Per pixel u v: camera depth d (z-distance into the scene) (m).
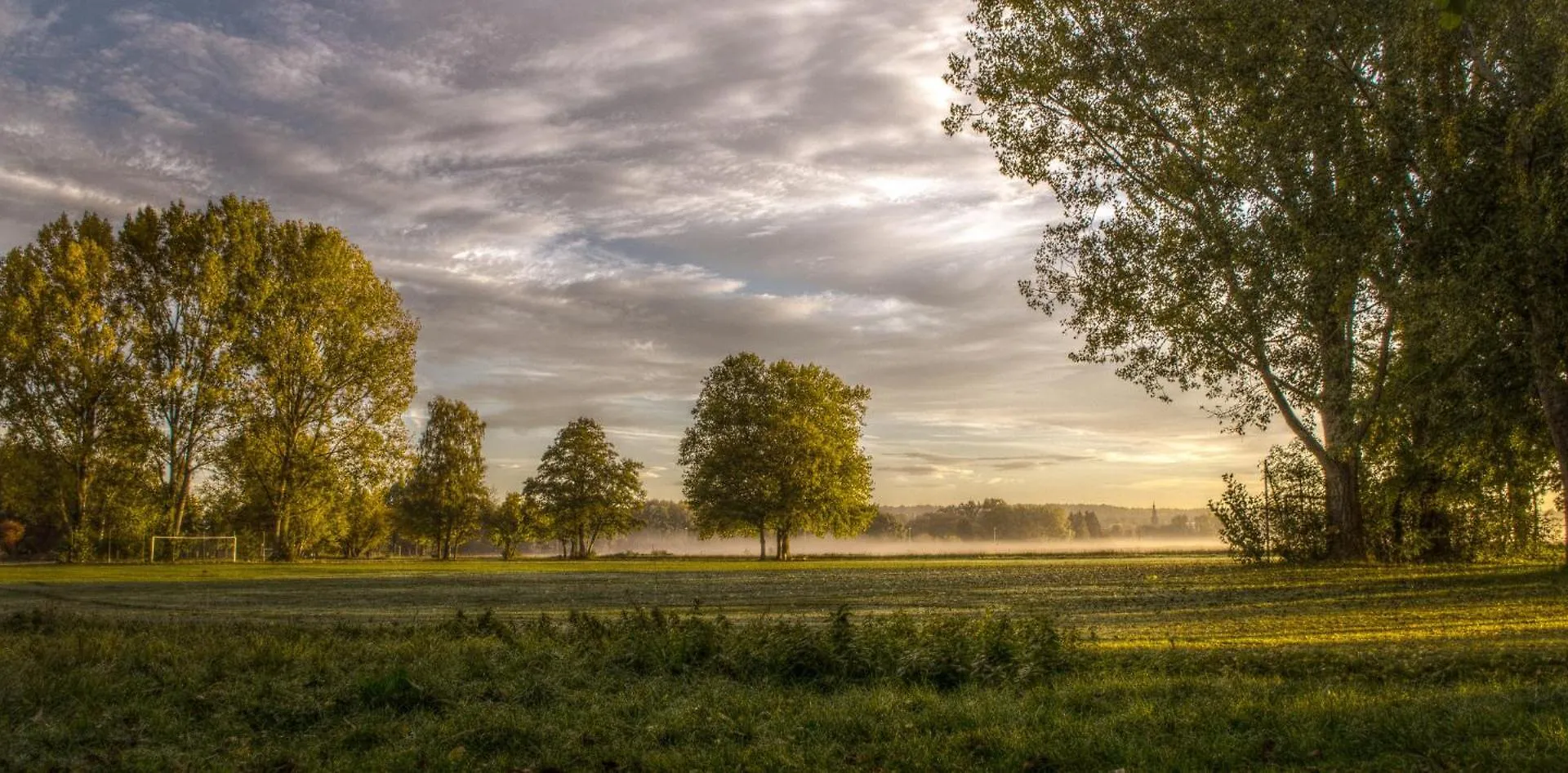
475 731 8.19
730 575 35.38
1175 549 75.69
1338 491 32.12
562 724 8.51
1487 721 7.23
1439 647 10.66
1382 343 26.94
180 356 55.00
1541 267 20.11
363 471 56.94
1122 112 30.67
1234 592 21.28
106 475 54.38
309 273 56.50
